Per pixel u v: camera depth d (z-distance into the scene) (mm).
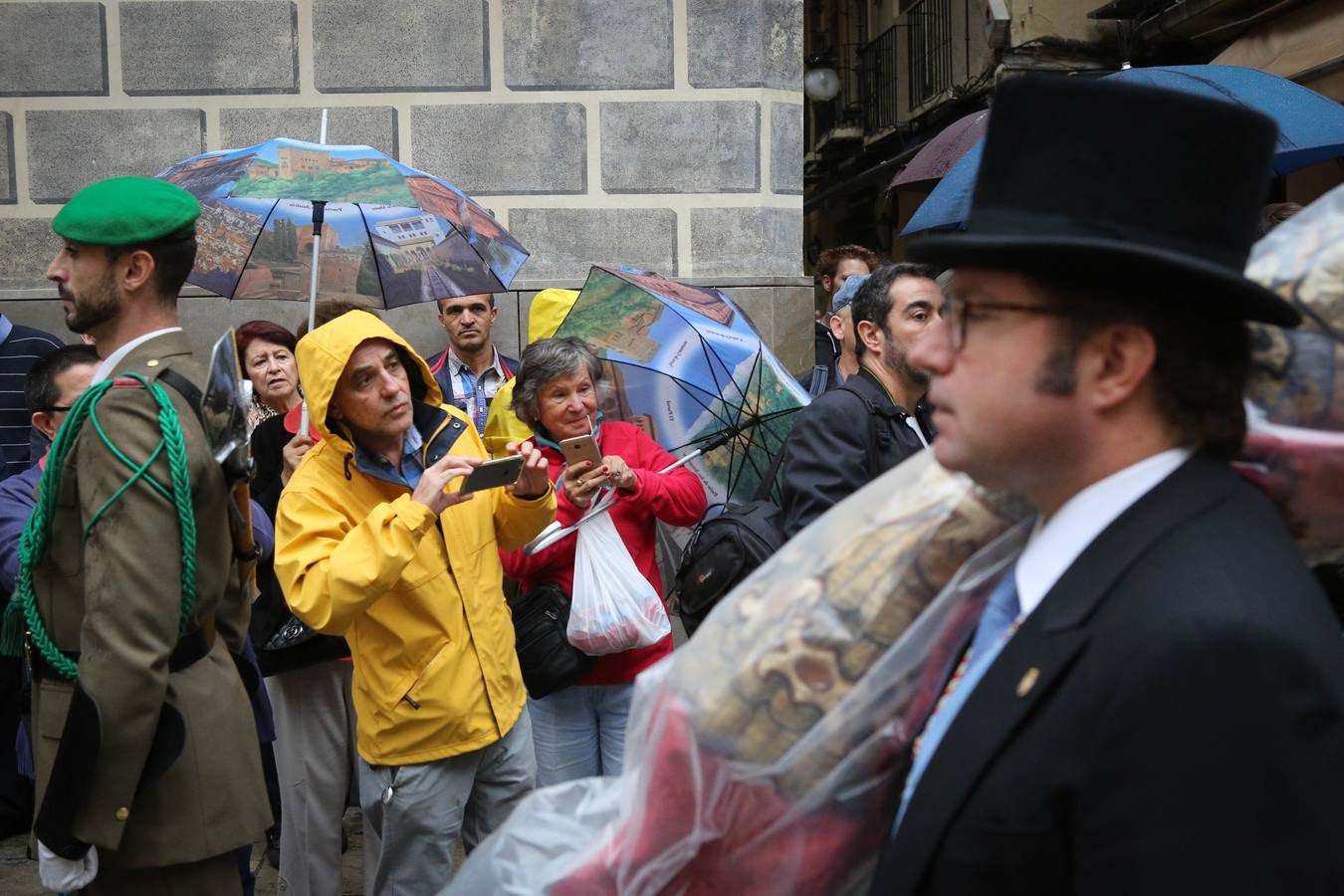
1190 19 9297
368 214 4621
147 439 2410
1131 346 1124
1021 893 1103
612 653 3600
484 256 4266
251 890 3293
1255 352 1227
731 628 1383
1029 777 1099
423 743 3047
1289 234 1260
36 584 2537
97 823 2355
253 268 4574
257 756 2670
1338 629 1063
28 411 5273
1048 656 1123
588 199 6250
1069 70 11117
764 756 1354
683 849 1396
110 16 6070
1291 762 976
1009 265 1119
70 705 2439
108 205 2539
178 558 2422
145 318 2592
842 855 1385
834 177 18562
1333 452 1211
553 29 6184
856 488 3154
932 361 1219
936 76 13773
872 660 1338
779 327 6262
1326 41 7906
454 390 5469
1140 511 1142
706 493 3979
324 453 3100
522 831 1560
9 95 6070
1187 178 1112
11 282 6098
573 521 3557
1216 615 1019
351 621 2863
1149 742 1018
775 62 6312
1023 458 1181
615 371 4148
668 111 6242
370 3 6137
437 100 6180
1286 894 961
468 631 3100
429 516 2855
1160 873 993
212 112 6125
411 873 3123
